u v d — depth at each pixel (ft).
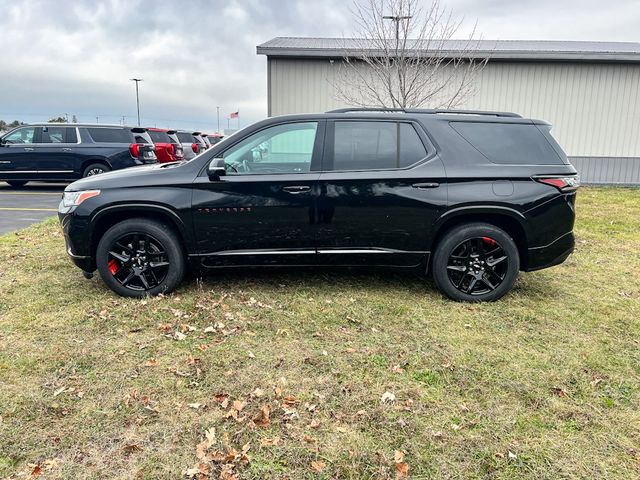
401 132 13.29
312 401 8.64
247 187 12.94
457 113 13.80
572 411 8.39
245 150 13.33
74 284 14.64
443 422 8.07
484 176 12.92
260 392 8.82
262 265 13.47
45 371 9.53
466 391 9.00
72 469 6.92
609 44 49.42
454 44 41.91
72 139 41.14
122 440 7.55
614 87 41.83
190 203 12.95
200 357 10.16
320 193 12.97
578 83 41.78
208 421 8.04
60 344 10.68
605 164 43.27
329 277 15.49
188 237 13.17
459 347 10.76
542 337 11.37
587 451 7.39
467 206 12.92
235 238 13.19
